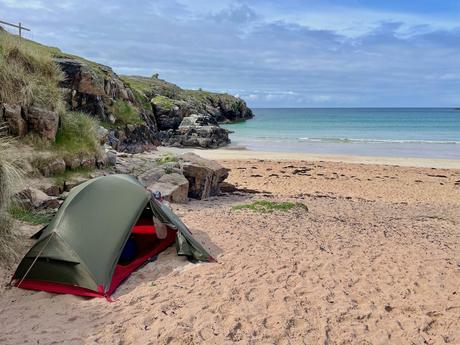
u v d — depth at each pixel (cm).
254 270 728
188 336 517
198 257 773
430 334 546
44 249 648
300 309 596
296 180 2233
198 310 582
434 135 5447
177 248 782
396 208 1603
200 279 691
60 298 619
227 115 8719
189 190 1520
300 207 1336
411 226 1218
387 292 666
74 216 686
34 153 1098
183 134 4025
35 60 1321
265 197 1678
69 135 1271
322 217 1238
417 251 888
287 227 1037
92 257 653
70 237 658
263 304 607
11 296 622
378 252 862
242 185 2053
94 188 746
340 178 2325
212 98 8369
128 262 750
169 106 4275
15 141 1006
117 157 1616
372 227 1134
